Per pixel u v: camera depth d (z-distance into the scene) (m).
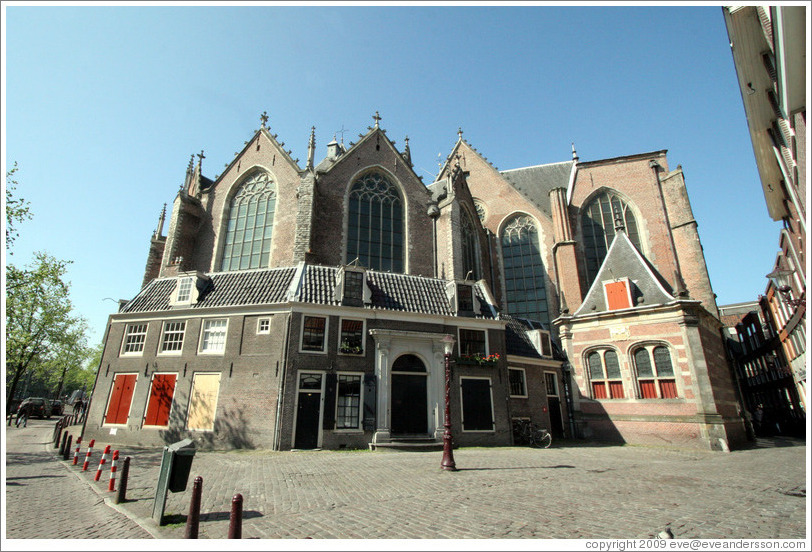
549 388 25.47
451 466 12.97
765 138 21.06
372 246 31.56
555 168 47.31
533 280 39.53
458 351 21.53
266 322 19.81
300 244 28.02
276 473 12.38
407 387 20.11
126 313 22.17
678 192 35.97
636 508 8.43
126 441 19.67
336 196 31.39
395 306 21.44
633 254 25.88
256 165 33.88
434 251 32.59
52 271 34.62
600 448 20.34
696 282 33.44
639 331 23.27
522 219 41.69
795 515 7.98
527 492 9.89
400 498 9.30
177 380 19.98
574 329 25.67
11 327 34.34
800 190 17.45
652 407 22.06
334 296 20.67
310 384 18.84
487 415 21.05
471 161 46.03
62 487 10.77
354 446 18.42
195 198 33.50
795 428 33.12
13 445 19.72
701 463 15.22
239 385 19.06
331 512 8.22
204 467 13.46
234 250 32.47
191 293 21.66
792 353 33.22
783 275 25.67
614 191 38.53
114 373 21.22
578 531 6.97
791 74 11.02
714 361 23.42
